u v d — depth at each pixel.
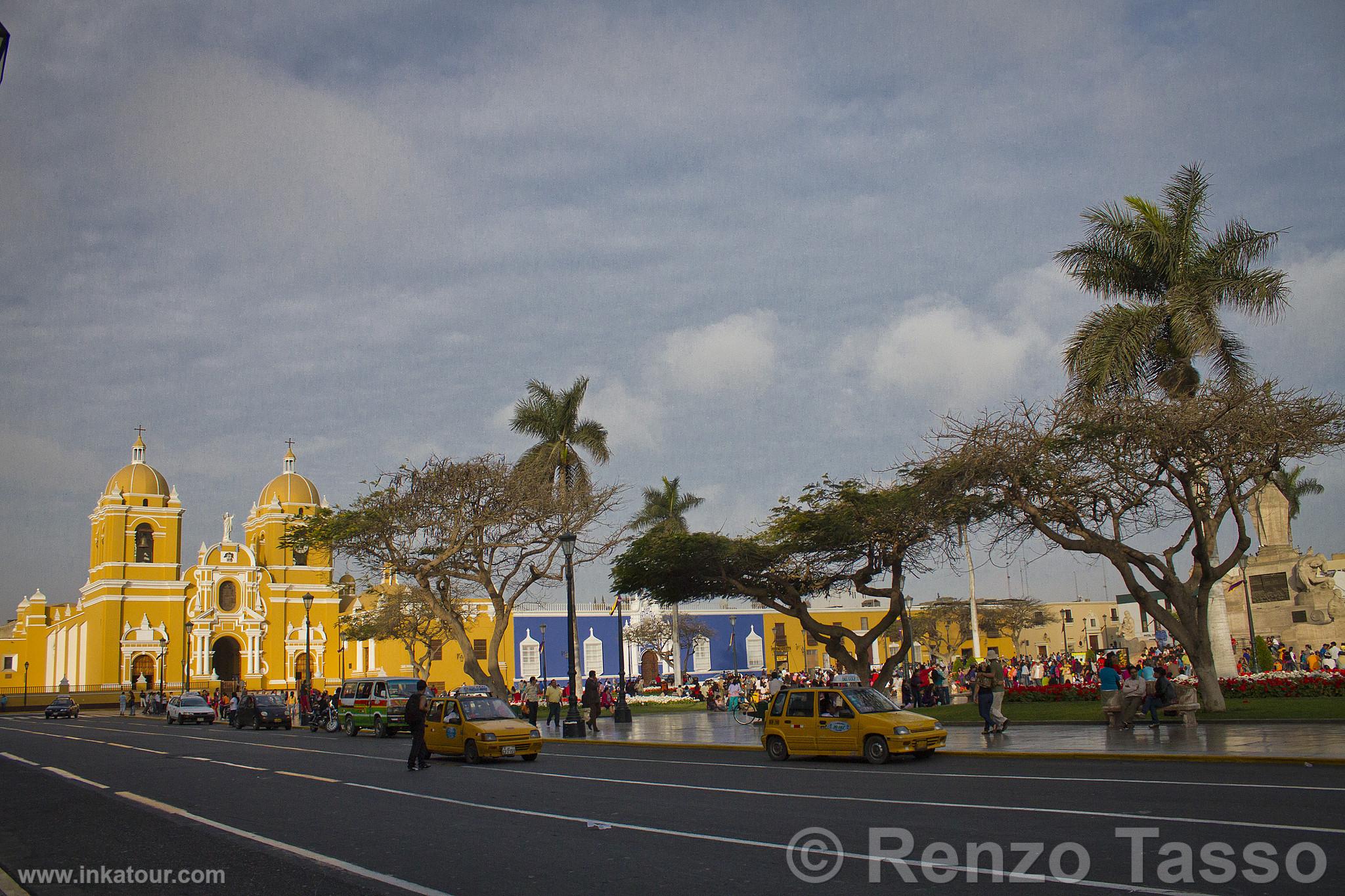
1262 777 14.48
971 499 29.45
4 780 20.09
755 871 9.56
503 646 83.88
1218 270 27.77
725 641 87.38
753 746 24.62
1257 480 27.12
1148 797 12.96
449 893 9.09
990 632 89.81
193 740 35.22
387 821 13.59
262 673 87.94
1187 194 28.66
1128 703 23.36
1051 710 29.31
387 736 36.62
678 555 37.53
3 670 96.69
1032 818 11.77
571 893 8.94
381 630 68.25
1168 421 24.75
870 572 37.97
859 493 35.31
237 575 89.38
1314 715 22.94
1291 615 45.56
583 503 43.38
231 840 12.17
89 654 84.62
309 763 23.72
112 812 14.91
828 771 18.61
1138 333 26.89
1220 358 27.73
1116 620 92.38
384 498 42.38
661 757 23.62
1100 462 26.50
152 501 88.56
